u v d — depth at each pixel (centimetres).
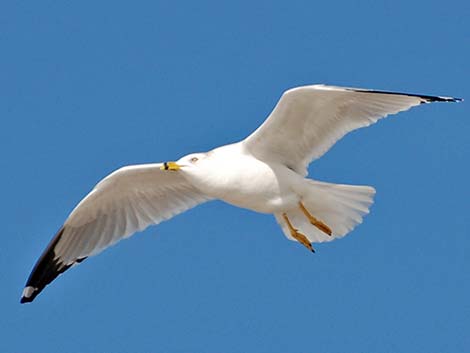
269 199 1399
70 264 1563
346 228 1430
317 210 1428
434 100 1318
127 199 1531
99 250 1548
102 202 1521
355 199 1416
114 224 1545
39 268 1570
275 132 1378
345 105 1371
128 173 1477
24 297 1569
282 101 1334
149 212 1543
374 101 1366
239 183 1381
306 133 1391
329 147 1402
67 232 1545
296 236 1420
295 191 1398
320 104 1355
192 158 1399
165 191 1531
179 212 1541
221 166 1380
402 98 1342
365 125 1380
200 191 1532
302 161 1413
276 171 1388
